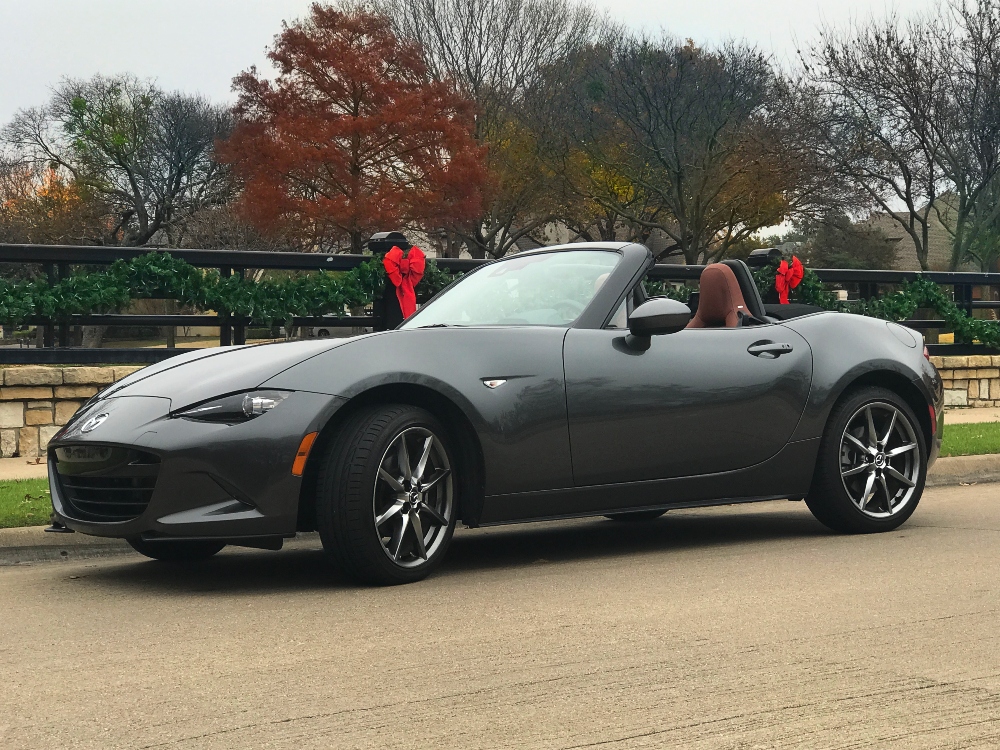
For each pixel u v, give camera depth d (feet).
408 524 15.44
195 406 14.82
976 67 97.45
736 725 9.22
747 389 18.13
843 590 14.57
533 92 133.18
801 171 108.37
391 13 134.51
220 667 11.17
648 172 130.21
